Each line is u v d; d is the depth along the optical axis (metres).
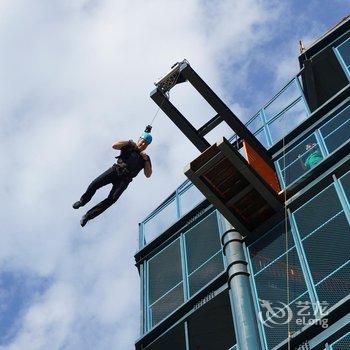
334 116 23.56
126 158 18.44
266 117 26.42
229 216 21.72
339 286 18.53
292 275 19.75
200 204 25.03
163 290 23.44
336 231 19.73
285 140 24.39
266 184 21.39
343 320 17.56
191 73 22.73
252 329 19.09
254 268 20.80
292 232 20.69
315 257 19.55
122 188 18.30
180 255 24.09
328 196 20.67
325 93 27.16
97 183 18.12
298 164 23.16
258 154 23.47
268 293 19.81
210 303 21.22
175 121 23.30
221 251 22.80
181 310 22.06
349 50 26.47
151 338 22.23
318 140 23.19
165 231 25.28
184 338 21.88
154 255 24.98
